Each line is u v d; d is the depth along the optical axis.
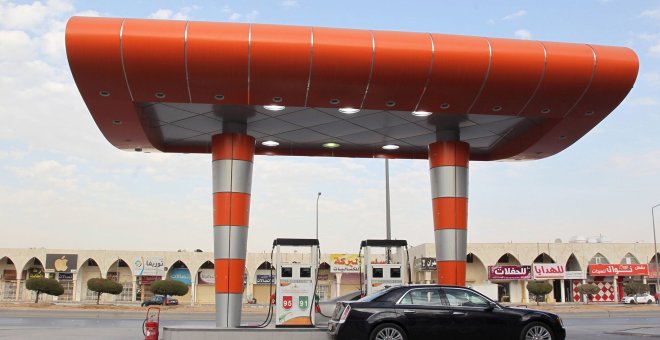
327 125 19.09
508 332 13.06
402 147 22.44
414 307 12.90
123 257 66.56
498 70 14.95
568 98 15.87
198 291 67.69
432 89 15.23
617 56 15.35
